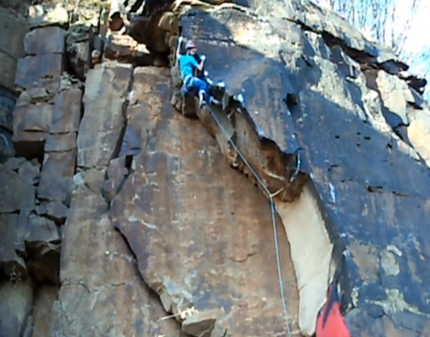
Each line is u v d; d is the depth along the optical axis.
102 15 11.17
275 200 8.00
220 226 8.23
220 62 8.52
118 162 8.97
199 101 8.45
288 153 7.43
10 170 9.48
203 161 8.78
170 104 9.41
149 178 8.69
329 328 6.63
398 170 8.02
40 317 8.74
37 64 10.51
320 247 7.35
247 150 8.01
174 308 7.70
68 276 8.19
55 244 8.77
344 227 7.06
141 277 8.08
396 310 6.49
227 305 7.65
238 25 8.95
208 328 7.54
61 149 9.58
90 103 9.70
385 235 7.18
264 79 8.09
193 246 8.10
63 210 9.03
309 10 9.85
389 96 9.66
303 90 8.36
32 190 9.35
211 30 8.82
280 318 7.55
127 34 10.59
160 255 8.05
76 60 10.46
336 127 8.14
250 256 8.02
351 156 7.88
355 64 9.71
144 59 10.31
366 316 6.39
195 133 9.05
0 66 10.70
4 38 11.03
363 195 7.52
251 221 8.27
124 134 9.29
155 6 9.39
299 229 7.72
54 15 10.98
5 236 8.86
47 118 9.98
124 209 8.50
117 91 9.76
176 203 8.45
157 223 8.32
